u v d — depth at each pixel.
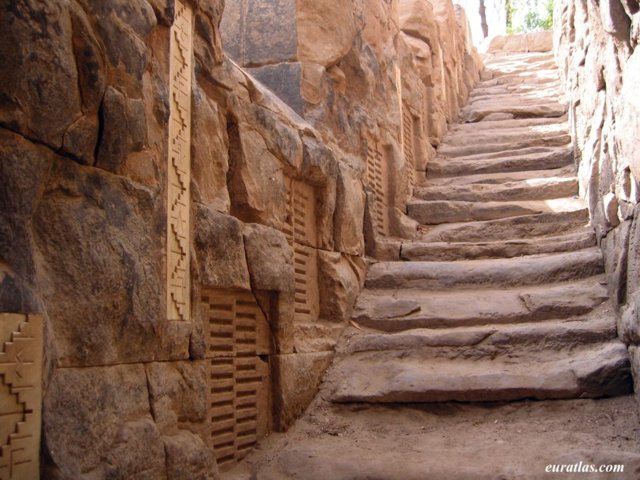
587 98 6.11
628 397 3.96
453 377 4.23
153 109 2.87
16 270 2.05
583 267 5.23
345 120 5.56
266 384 3.94
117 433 2.45
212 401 3.42
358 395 4.28
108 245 2.47
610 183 4.91
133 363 2.60
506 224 6.36
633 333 3.86
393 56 6.89
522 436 3.76
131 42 2.58
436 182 7.74
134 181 2.68
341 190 5.18
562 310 4.82
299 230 4.67
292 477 3.46
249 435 3.73
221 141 3.56
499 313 4.91
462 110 10.46
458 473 3.31
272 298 4.00
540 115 9.70
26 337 2.03
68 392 2.23
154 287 2.73
